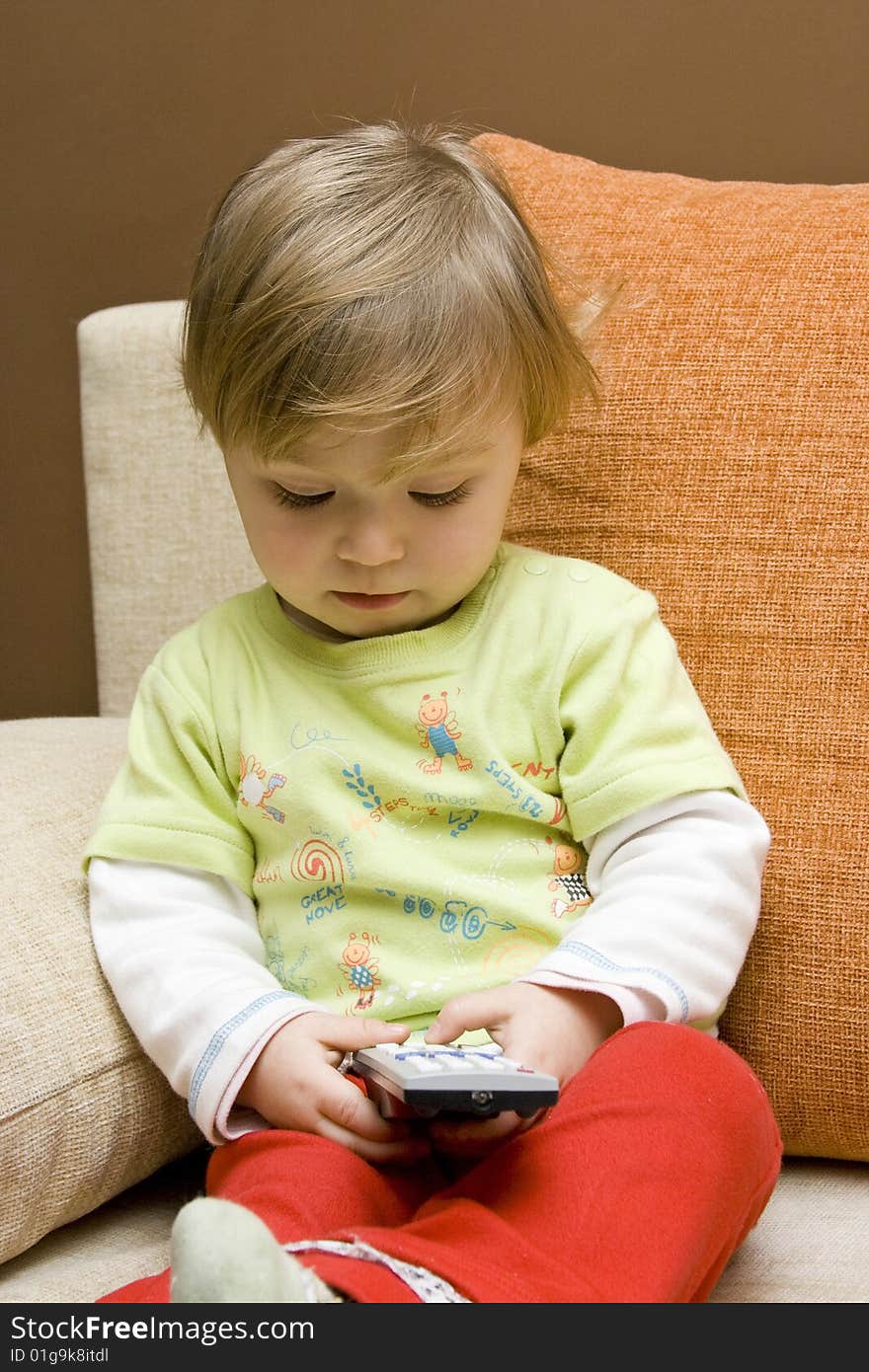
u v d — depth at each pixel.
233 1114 0.79
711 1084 0.71
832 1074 0.86
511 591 0.93
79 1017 0.83
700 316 0.98
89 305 1.82
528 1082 0.63
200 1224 0.53
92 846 0.90
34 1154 0.77
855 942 0.86
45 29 1.76
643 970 0.79
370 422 0.78
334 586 0.85
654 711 0.88
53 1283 0.76
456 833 0.89
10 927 0.84
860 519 0.92
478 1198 0.66
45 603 1.93
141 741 0.94
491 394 0.82
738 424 0.95
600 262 1.02
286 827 0.90
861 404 0.93
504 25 1.54
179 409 1.28
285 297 0.80
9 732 1.11
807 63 1.44
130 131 1.75
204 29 1.69
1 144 1.81
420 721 0.90
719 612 0.94
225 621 0.97
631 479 0.97
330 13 1.62
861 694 0.90
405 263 0.81
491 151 1.12
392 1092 0.66
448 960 0.86
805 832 0.89
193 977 0.83
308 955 0.88
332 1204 0.68
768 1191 0.74
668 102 1.50
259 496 0.85
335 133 0.93
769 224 1.01
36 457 1.89
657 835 0.85
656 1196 0.65
